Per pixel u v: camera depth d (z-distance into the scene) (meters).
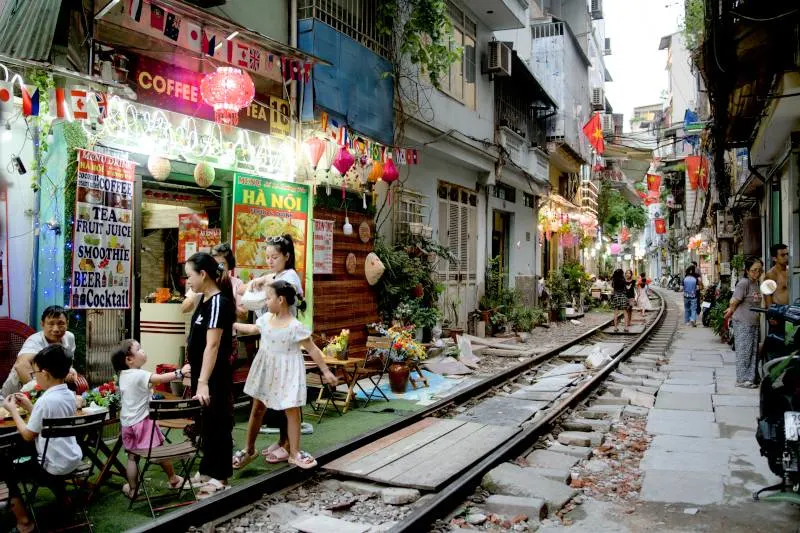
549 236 25.58
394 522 5.01
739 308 10.55
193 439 5.50
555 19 27.31
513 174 20.61
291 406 5.74
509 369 11.80
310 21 9.84
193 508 4.76
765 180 13.18
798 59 8.30
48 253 6.34
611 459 6.81
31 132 6.33
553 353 14.52
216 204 9.27
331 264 10.37
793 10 7.54
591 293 32.31
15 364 5.52
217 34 8.20
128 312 6.97
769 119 9.65
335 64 10.30
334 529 4.75
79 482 5.20
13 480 4.34
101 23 6.84
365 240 11.48
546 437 7.56
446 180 16.38
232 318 5.41
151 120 7.06
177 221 9.59
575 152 27.95
